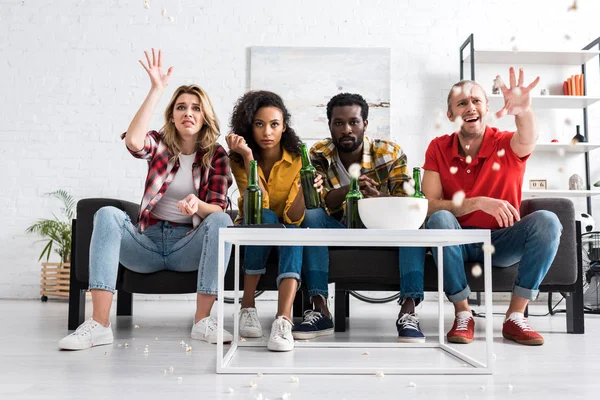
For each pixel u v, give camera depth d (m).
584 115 4.54
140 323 2.64
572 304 2.32
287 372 1.46
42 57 4.52
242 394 1.22
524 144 2.16
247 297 2.14
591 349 1.88
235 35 4.57
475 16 4.62
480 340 2.09
